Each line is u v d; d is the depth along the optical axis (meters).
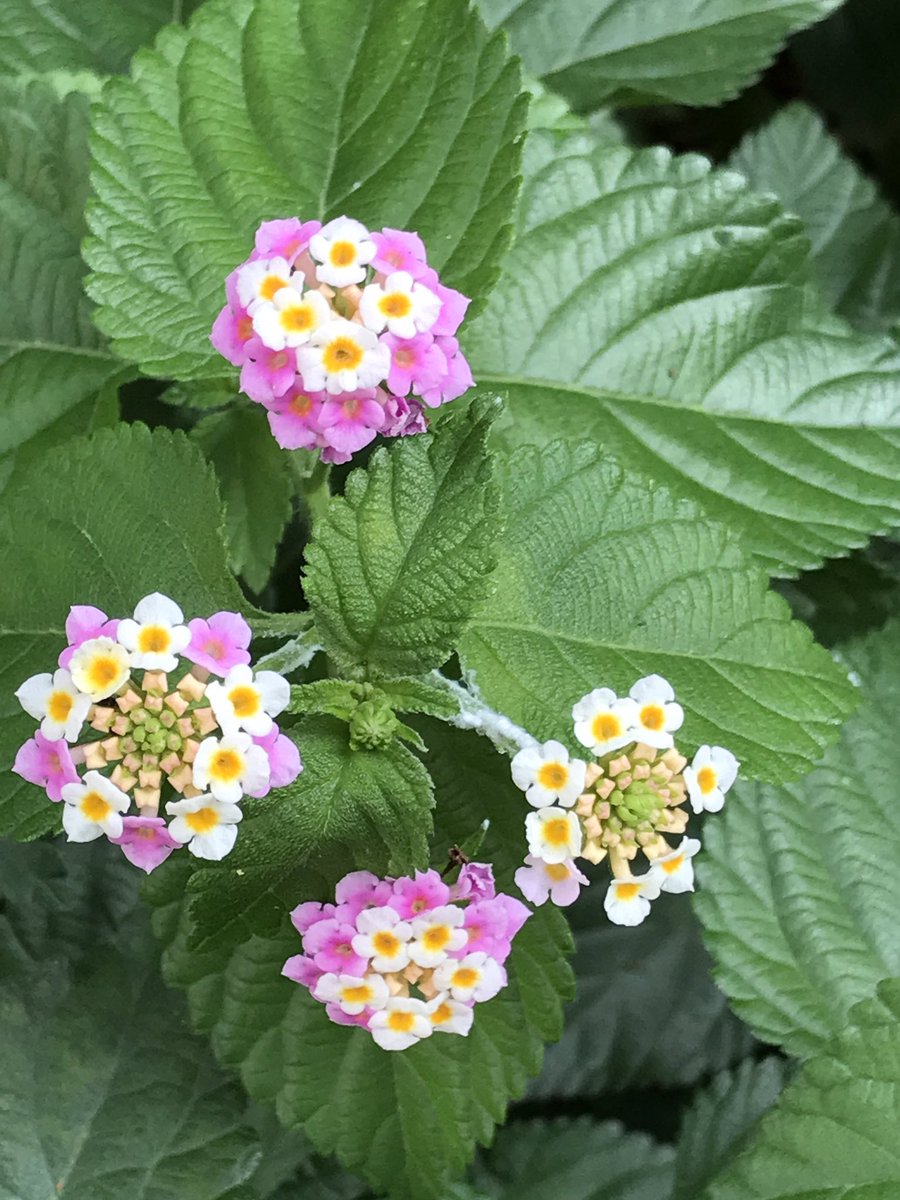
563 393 0.23
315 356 0.17
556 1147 0.26
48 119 0.22
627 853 0.18
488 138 0.20
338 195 0.21
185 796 0.17
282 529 0.22
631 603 0.20
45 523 0.20
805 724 0.20
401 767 0.18
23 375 0.22
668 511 0.20
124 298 0.20
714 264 0.23
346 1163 0.21
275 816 0.18
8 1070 0.22
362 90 0.21
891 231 0.30
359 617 0.18
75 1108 0.22
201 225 0.21
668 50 0.26
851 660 0.24
